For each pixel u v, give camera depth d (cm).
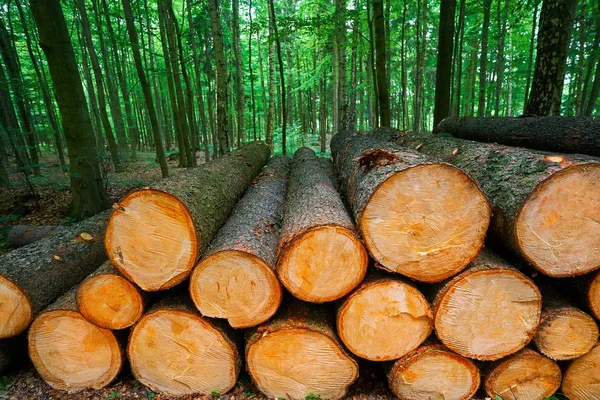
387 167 210
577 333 207
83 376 231
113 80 1311
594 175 174
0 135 654
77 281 265
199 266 204
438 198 188
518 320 200
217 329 216
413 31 1305
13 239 380
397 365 212
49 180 762
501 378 215
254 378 217
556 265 186
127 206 205
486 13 856
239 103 1011
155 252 209
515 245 187
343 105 845
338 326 205
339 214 219
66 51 429
